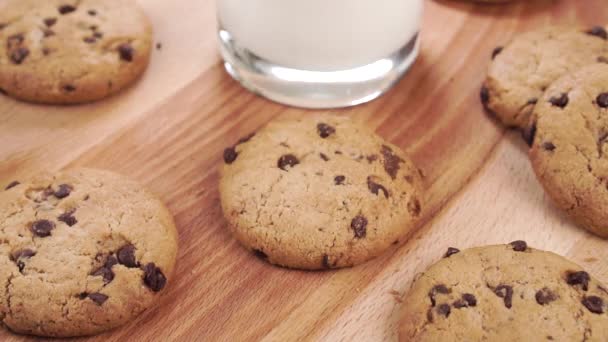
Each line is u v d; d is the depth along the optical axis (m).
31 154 0.39
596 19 0.45
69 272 0.34
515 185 0.38
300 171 0.36
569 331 0.33
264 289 0.35
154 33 0.43
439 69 0.42
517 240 0.36
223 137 0.40
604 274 0.36
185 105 0.41
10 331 0.34
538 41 0.41
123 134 0.40
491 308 0.33
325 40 0.39
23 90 0.40
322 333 0.34
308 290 0.35
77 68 0.40
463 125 0.40
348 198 0.36
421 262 0.36
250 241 0.36
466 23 0.44
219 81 0.42
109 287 0.34
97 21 0.41
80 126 0.40
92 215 0.35
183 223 0.37
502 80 0.40
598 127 0.37
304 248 0.35
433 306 0.33
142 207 0.36
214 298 0.35
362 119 0.40
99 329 0.34
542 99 0.38
